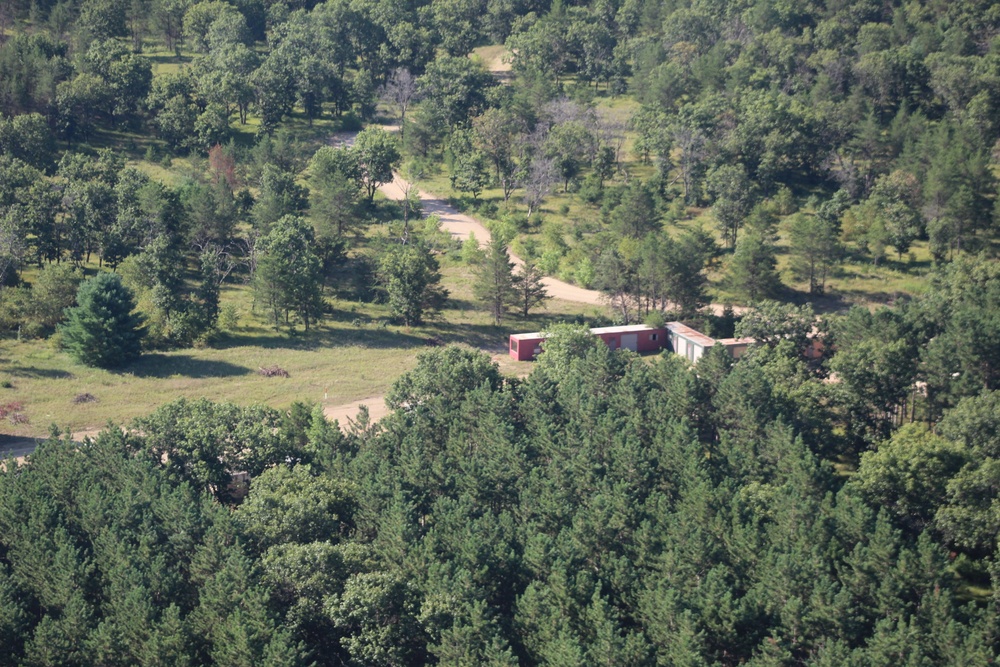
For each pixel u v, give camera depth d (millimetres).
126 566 113188
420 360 162750
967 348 157500
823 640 108062
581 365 162000
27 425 161625
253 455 136625
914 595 115938
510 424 142750
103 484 129375
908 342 163125
